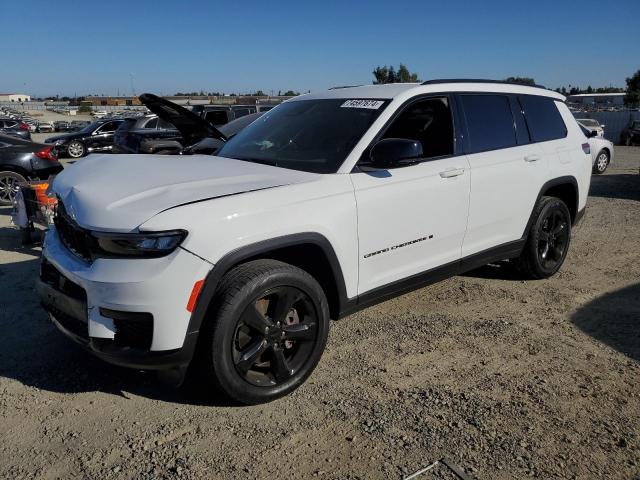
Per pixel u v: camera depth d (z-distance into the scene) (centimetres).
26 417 309
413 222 386
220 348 296
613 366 367
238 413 313
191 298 284
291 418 308
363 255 359
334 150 372
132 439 290
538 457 274
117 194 310
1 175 1011
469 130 440
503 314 455
